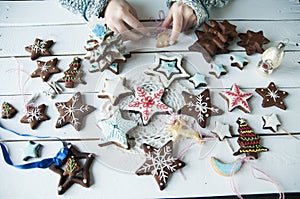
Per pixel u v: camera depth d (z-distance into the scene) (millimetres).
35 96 648
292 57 711
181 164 583
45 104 643
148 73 671
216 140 611
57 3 770
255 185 575
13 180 571
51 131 616
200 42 702
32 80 668
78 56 699
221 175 582
